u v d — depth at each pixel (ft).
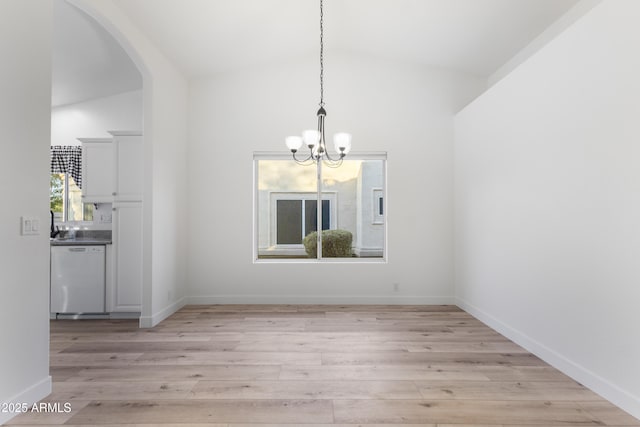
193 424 6.18
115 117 16.25
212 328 11.74
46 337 7.18
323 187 15.62
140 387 7.55
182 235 14.56
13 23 6.51
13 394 6.44
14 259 6.50
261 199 15.57
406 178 15.12
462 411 6.63
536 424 6.22
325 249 15.57
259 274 15.07
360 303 15.05
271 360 9.05
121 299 12.89
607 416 6.49
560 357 8.49
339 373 8.27
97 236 15.61
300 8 11.75
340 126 15.12
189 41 12.34
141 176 12.96
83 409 6.66
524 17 10.87
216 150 15.08
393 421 6.30
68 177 16.08
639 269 6.45
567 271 8.29
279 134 15.14
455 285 14.96
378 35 13.56
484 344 10.30
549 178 8.96
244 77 15.16
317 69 15.17
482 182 12.54
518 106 10.33
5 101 6.36
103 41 11.74
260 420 6.31
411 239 15.08
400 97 15.15
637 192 6.50
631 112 6.63
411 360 9.06
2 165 6.29
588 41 7.66
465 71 15.03
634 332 6.53
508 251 10.87
